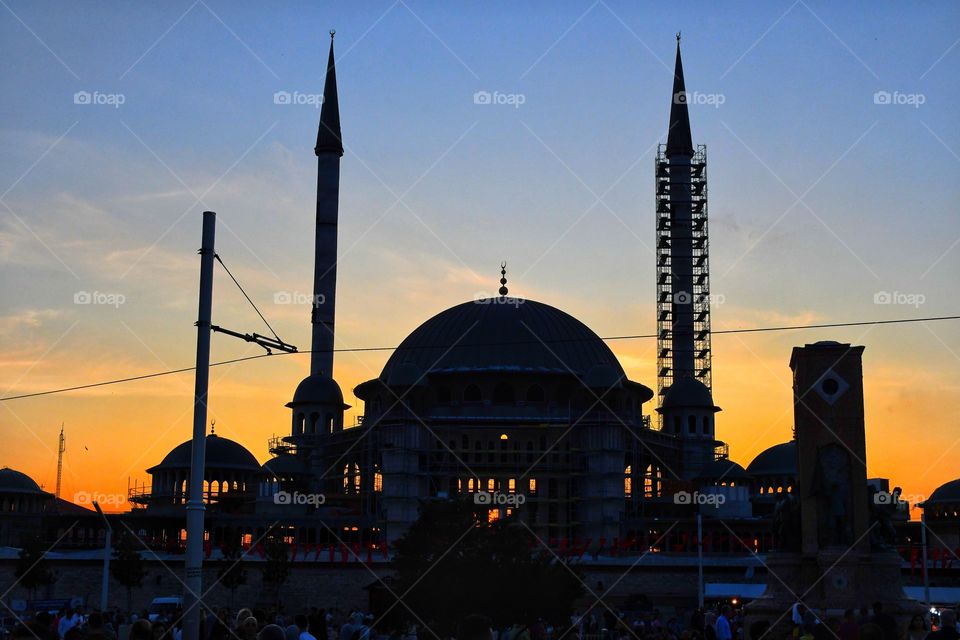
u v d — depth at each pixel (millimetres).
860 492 56531
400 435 150500
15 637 31469
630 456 163500
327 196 181625
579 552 128750
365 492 159500
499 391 163125
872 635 22875
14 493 159750
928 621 57000
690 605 124812
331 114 183375
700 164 193000
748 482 160125
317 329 179750
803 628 42906
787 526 58094
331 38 188250
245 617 35500
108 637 29422
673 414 175000
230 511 166125
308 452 172125
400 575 74000
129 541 130375
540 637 58469
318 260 180625
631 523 151375
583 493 155000
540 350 165250
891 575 55656
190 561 41250
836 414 57219
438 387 164500
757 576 125562
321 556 133375
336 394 175125
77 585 129750
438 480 156625
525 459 157500
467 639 19891
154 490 170625
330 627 71500
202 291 42562
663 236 192750
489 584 68375
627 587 126125
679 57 197875
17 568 127500
